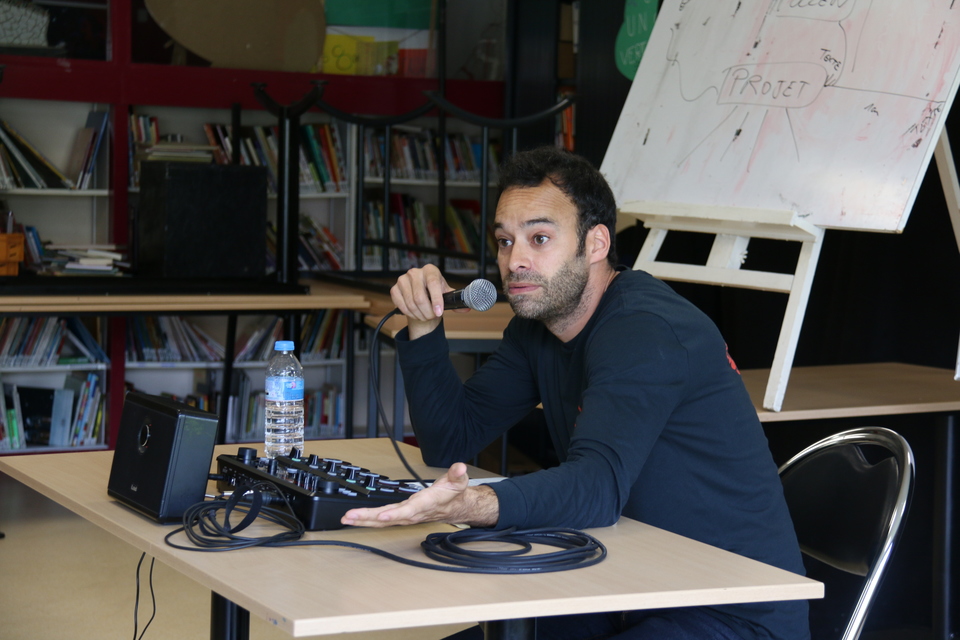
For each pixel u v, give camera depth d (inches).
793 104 96.7
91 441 173.2
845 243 129.1
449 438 67.6
